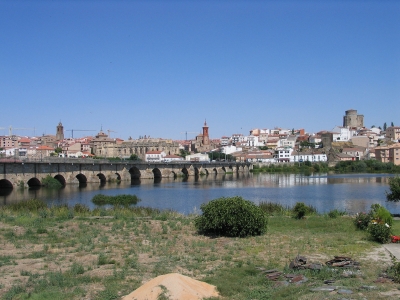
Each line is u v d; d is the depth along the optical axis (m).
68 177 130.50
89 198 86.94
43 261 25.12
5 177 107.25
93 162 139.12
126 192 103.44
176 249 28.52
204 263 24.23
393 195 50.19
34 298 17.83
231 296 17.91
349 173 198.00
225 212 33.50
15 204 59.66
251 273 21.73
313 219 42.81
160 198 88.62
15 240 31.89
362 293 17.91
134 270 22.61
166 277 17.80
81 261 24.98
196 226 35.66
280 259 25.08
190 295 16.72
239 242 30.69
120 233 35.09
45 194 96.19
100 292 18.45
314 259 24.83
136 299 16.55
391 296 17.39
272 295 17.89
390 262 23.66
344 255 25.86
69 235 34.00
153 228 37.91
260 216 33.88
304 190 105.81
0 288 19.53
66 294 18.39
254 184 132.00
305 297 17.44
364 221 35.94
